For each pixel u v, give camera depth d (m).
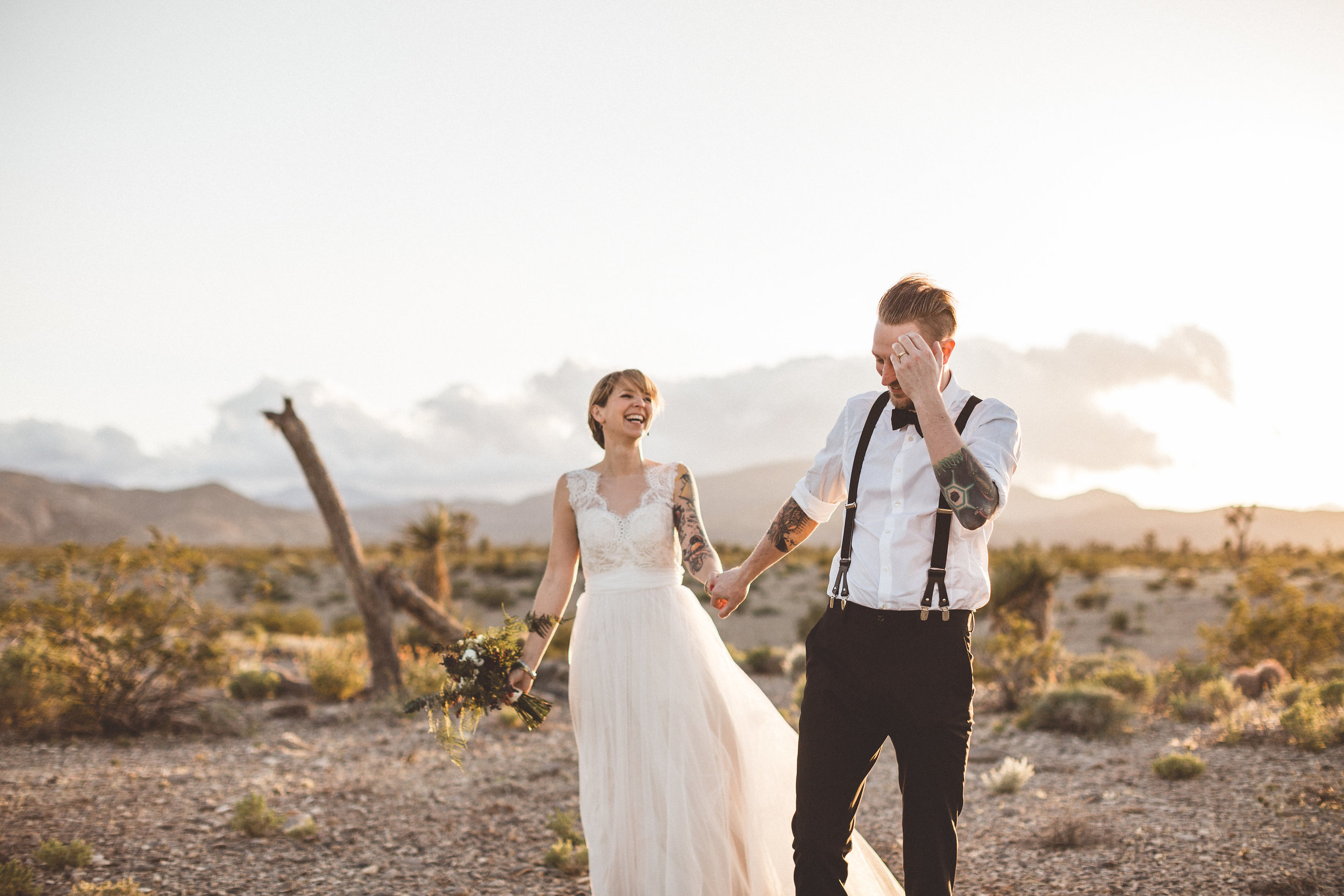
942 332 2.44
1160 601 29.16
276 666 11.60
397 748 7.37
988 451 2.39
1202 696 8.51
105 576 8.28
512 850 4.46
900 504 2.44
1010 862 4.09
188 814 5.02
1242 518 57.75
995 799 5.39
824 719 2.50
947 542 2.38
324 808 5.25
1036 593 14.37
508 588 36.34
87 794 5.45
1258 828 4.35
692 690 2.98
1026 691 9.20
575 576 3.28
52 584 8.27
